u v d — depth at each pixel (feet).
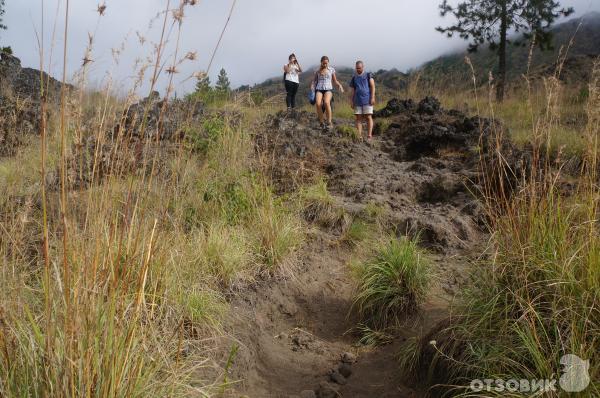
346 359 13.14
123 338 7.86
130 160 9.11
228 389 10.82
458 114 32.22
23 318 8.51
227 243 15.72
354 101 31.89
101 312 7.84
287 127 29.07
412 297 14.82
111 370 7.23
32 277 11.14
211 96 30.76
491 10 58.08
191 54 7.81
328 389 11.55
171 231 13.87
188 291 12.74
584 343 8.23
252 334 13.41
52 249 10.82
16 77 32.07
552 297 9.57
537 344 8.75
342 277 17.25
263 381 12.00
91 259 8.11
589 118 10.71
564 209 10.93
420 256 15.83
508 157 21.08
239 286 15.10
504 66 58.70
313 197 20.89
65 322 6.93
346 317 15.37
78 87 7.47
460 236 18.75
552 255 10.03
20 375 7.34
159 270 11.21
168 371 8.84
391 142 30.76
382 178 24.30
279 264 16.55
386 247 16.28
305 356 13.44
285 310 15.29
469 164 24.18
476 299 10.75
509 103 40.86
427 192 22.74
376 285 15.12
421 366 11.44
